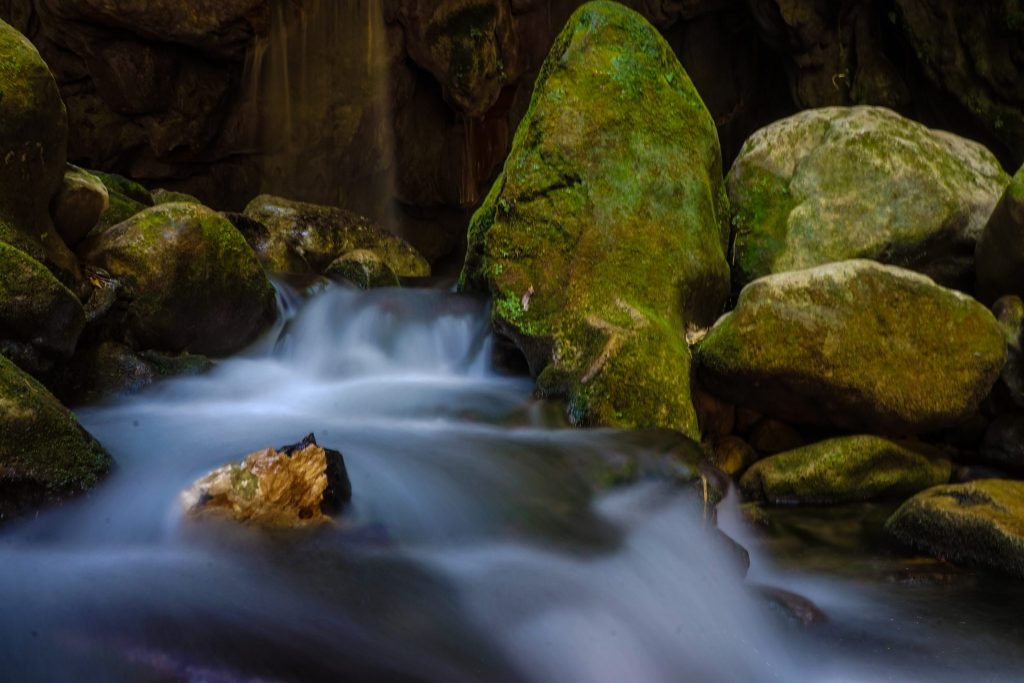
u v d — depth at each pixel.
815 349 5.33
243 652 2.64
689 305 5.82
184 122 14.66
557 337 5.36
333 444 4.34
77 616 2.73
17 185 4.78
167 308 5.48
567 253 5.59
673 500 4.28
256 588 3.02
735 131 17.36
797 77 15.39
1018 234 5.83
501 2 15.99
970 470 5.62
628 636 3.29
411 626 2.98
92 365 5.10
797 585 4.20
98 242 5.47
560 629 3.20
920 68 13.93
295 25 14.87
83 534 3.49
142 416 4.82
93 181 5.50
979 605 3.96
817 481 5.34
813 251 6.51
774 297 5.42
